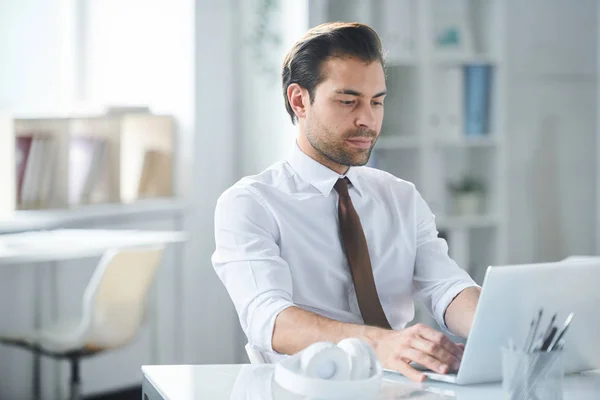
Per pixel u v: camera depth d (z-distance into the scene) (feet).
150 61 18.20
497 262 18.63
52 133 16.42
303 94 7.80
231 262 7.63
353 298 8.07
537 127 20.21
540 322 6.17
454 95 17.98
